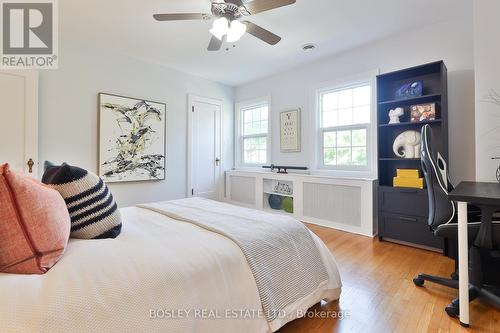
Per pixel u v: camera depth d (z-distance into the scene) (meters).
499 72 2.03
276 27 2.72
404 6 2.38
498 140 2.04
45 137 2.85
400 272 2.06
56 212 0.95
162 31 2.78
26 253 0.84
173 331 0.85
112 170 3.33
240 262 1.14
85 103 3.12
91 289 0.78
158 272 0.90
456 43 2.60
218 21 1.97
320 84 3.66
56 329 0.66
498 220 1.54
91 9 2.36
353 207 3.14
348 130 3.50
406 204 2.64
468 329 1.38
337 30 2.80
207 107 4.46
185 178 4.16
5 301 0.68
